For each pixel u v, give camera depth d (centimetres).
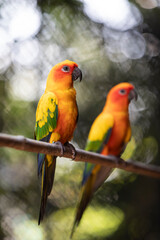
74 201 409
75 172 420
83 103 430
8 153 418
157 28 435
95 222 405
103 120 373
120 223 400
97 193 409
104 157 313
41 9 413
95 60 431
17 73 417
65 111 303
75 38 427
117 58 435
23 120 414
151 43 437
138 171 339
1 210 391
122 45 438
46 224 405
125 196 407
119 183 412
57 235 403
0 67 413
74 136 422
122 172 419
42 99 313
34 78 422
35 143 231
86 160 296
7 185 404
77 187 414
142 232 392
